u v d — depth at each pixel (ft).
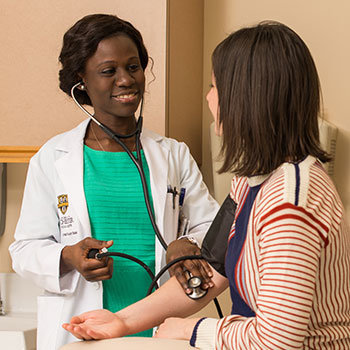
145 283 5.41
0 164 7.79
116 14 6.64
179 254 4.97
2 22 6.94
